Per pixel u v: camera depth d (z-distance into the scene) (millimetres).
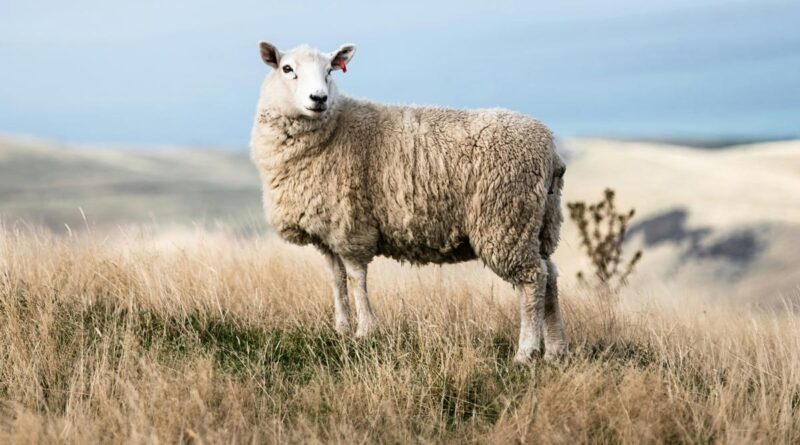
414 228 6406
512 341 6715
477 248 6398
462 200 6328
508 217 6273
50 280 6812
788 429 4973
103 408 4941
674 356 6258
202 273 7336
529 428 4848
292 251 8594
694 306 8203
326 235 6523
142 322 6457
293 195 6473
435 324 6340
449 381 5562
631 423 4734
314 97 6180
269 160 6512
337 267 6750
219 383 5344
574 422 4832
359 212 6430
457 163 6285
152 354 5730
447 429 5137
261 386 5461
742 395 5289
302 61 6473
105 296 6922
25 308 6387
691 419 5086
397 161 6336
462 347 5828
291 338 6410
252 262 7852
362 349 6125
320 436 4879
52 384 5430
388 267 8578
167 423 4758
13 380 5410
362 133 6426
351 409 5148
